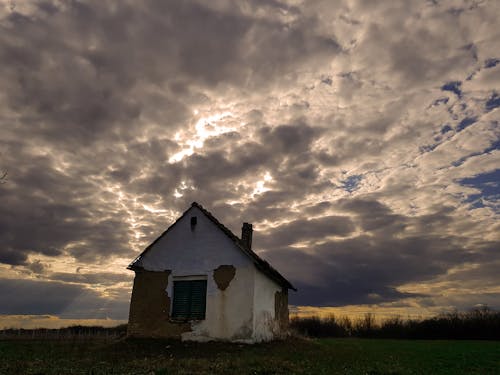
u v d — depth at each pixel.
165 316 21.14
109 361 14.54
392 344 35.25
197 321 20.45
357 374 12.86
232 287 20.50
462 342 42.62
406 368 15.45
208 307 20.58
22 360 14.70
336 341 40.31
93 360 14.78
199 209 22.48
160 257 22.39
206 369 12.47
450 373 14.62
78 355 16.55
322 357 17.33
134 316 21.62
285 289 25.70
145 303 21.72
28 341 26.48
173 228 22.77
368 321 64.31
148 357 15.73
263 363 13.78
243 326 19.73
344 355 19.28
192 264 21.61
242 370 12.33
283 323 24.61
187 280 21.62
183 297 21.41
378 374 13.35
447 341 46.19
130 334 21.34
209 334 20.08
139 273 22.47
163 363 13.70
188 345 18.97
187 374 11.48
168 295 21.50
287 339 23.92
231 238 21.09
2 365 13.07
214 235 21.69
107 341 24.53
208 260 21.38
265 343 20.27
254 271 20.44
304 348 20.67
